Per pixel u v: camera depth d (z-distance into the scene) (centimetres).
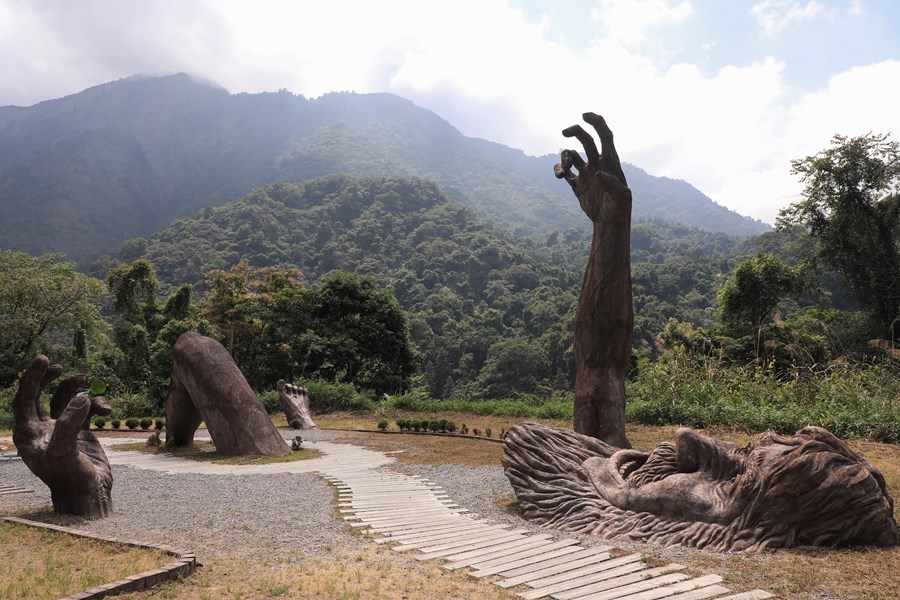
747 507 639
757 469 649
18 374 3109
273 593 491
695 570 552
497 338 6144
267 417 1476
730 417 1579
